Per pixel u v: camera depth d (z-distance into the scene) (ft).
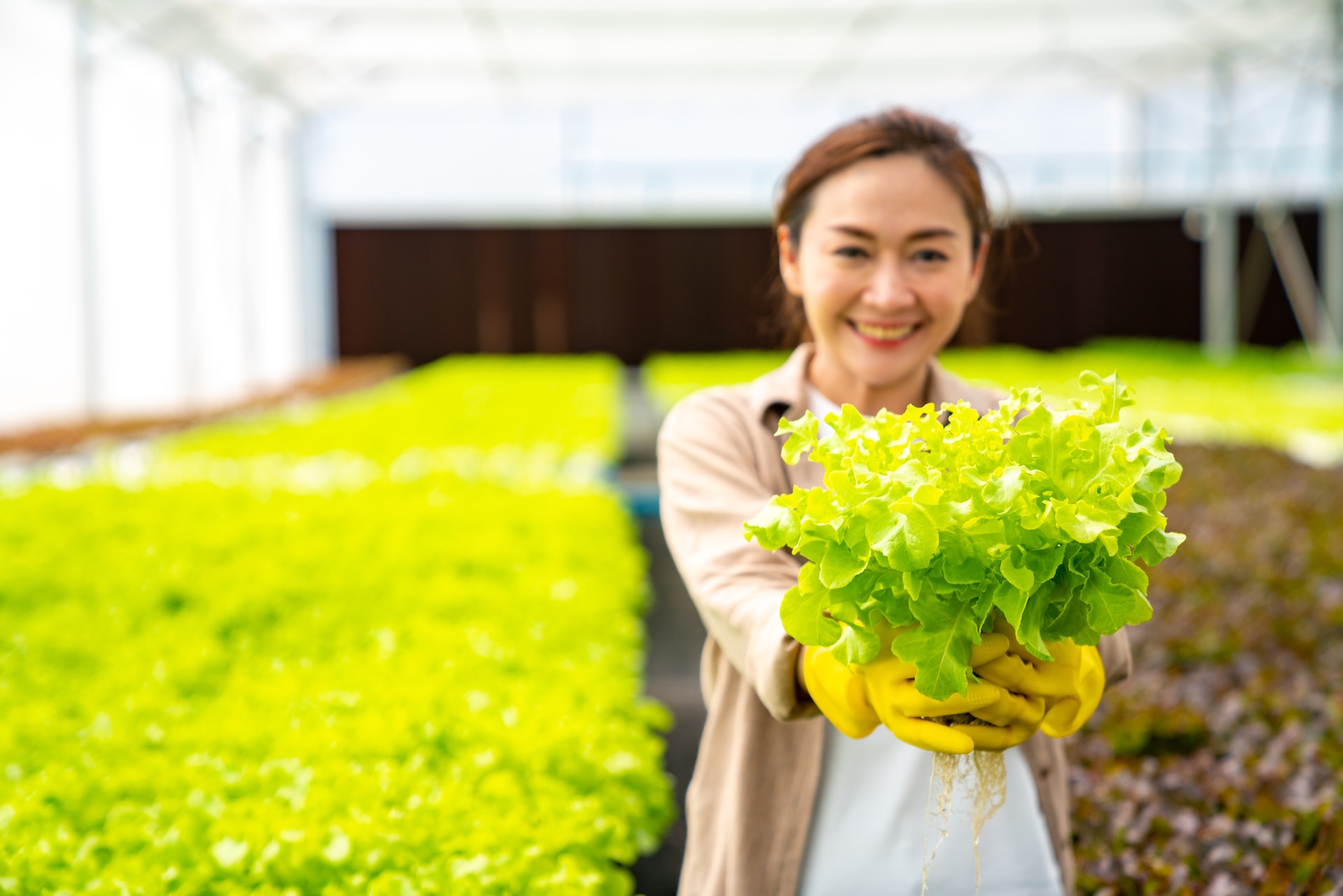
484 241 80.38
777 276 6.07
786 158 79.41
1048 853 5.06
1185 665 12.98
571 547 17.79
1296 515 19.67
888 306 4.74
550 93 66.69
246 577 15.23
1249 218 74.33
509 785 8.44
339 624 13.57
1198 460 26.99
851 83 64.64
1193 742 10.29
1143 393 46.26
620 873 8.11
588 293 80.84
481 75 62.39
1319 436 33.71
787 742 4.88
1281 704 10.99
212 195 56.03
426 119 78.28
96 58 41.52
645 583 19.57
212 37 51.16
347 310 80.38
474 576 16.17
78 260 39.63
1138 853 8.03
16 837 7.68
